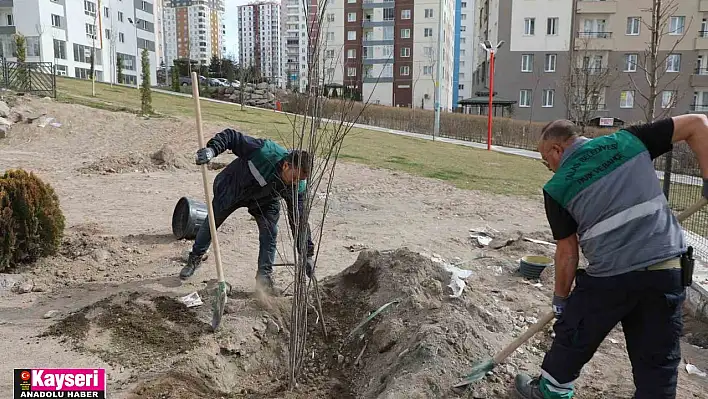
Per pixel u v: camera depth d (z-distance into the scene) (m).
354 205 10.00
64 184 10.57
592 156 3.01
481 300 4.81
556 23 40.22
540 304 5.20
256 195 5.02
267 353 4.31
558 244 3.17
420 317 4.21
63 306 4.94
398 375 3.59
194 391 3.71
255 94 44.91
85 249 6.47
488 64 42.88
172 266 6.07
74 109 17.66
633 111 39.81
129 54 64.25
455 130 29.67
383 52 47.50
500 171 15.88
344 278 5.30
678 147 8.99
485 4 50.06
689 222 8.22
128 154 13.62
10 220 5.64
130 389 3.57
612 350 4.40
